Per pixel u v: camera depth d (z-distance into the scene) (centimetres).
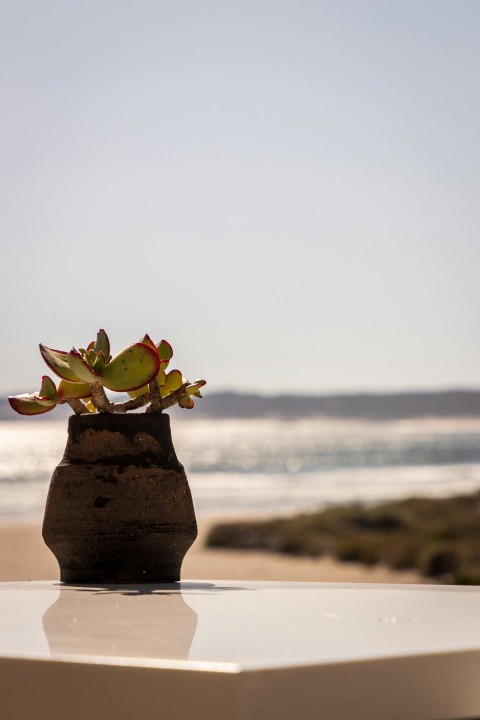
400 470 7900
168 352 212
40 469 7919
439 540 2314
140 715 85
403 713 89
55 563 2169
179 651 92
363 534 2895
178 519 198
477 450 11081
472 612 126
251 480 6688
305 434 18012
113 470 196
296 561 2416
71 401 209
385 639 100
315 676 84
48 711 90
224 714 81
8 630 108
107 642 98
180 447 12062
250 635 103
